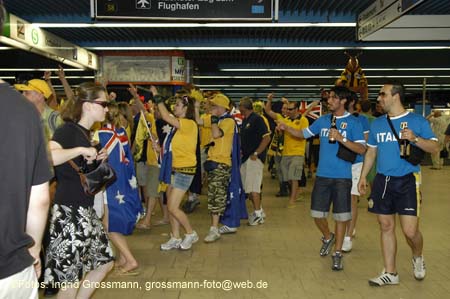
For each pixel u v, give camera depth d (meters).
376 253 5.75
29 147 1.92
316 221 5.48
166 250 5.88
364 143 5.03
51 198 3.61
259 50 14.29
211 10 7.30
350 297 4.33
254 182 7.25
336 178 5.04
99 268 3.43
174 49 13.69
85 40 13.15
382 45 13.40
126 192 4.59
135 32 11.91
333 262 5.10
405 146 4.32
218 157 6.31
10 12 9.83
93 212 3.33
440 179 13.78
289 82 25.42
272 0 7.30
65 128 3.21
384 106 4.49
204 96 8.64
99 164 3.23
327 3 9.42
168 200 5.78
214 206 6.30
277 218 7.85
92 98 3.33
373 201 4.57
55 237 3.16
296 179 8.83
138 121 7.00
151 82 14.43
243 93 33.47
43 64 16.72
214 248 5.98
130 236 6.62
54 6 9.49
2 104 1.85
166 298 4.30
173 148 5.61
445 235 6.69
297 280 4.78
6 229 1.85
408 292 4.44
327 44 13.38
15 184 1.86
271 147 10.26
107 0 7.25
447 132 12.02
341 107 5.03
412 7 6.29
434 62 17.88
